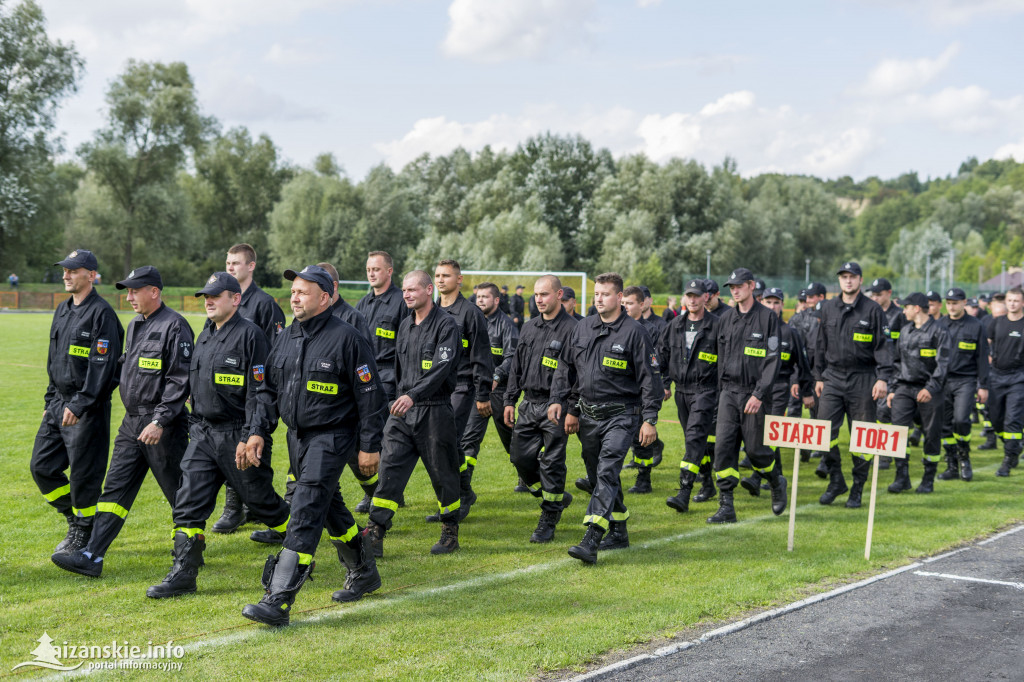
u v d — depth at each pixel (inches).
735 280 298.2
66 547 235.0
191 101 2228.1
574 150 3004.4
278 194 2925.7
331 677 157.8
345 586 206.7
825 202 3284.9
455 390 285.9
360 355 200.4
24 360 815.7
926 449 356.5
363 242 2447.1
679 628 187.9
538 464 284.8
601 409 252.1
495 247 2306.8
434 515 294.5
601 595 209.3
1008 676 165.2
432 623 187.8
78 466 231.3
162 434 219.6
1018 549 259.1
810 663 170.4
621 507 255.6
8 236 1897.1
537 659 167.2
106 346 229.9
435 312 248.5
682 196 2689.5
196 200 2847.0
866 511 313.6
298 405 199.3
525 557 245.8
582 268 2588.6
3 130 1755.7
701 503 329.7
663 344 331.6
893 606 205.6
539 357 278.2
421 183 3538.4
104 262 2421.3
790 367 339.3
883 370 326.6
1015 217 5339.6
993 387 432.5
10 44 1742.1
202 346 213.9
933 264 4178.2
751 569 233.6
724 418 298.2
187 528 208.5
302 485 194.1
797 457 256.1
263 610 181.8
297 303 198.2
